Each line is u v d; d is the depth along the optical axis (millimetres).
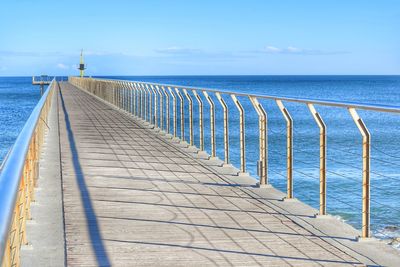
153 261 4504
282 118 41406
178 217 5969
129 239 5121
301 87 132250
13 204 1576
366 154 5055
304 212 6215
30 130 3352
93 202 6594
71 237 5141
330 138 28906
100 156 10328
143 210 6254
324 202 5977
